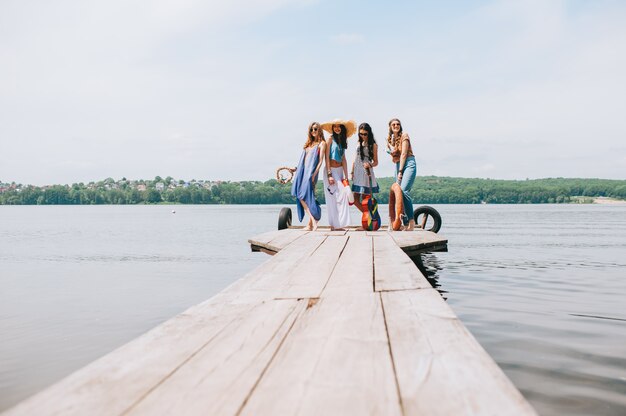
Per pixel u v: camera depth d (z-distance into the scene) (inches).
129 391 84.3
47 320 284.5
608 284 368.8
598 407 135.5
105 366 97.0
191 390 84.6
